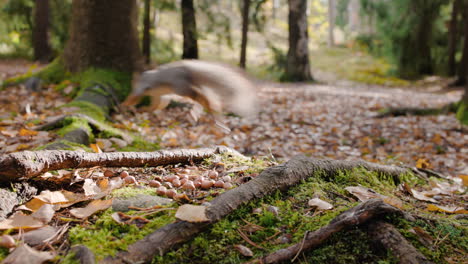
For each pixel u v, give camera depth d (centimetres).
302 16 2105
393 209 248
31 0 2033
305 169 316
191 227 233
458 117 980
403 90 1994
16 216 240
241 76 250
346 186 322
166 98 255
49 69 987
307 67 2144
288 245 235
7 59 1983
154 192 290
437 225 262
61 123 527
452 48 2261
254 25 1862
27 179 286
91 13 925
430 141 794
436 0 2245
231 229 244
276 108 1088
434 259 229
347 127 906
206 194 287
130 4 948
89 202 274
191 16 1464
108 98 814
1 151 441
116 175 334
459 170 620
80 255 204
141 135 656
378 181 352
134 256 213
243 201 265
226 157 390
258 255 228
